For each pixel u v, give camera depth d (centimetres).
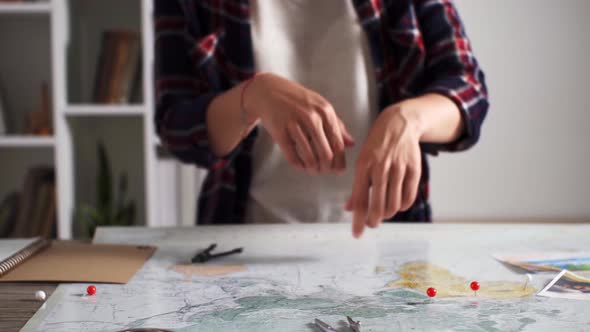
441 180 254
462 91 74
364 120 93
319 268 59
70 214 188
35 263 58
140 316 43
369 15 89
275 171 93
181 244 73
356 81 92
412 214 95
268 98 63
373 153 60
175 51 86
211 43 87
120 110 185
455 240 74
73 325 41
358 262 62
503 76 247
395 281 53
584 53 243
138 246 70
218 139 77
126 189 212
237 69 89
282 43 92
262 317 42
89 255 63
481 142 251
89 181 213
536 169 251
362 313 43
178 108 80
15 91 206
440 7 90
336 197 94
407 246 70
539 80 246
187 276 56
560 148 250
